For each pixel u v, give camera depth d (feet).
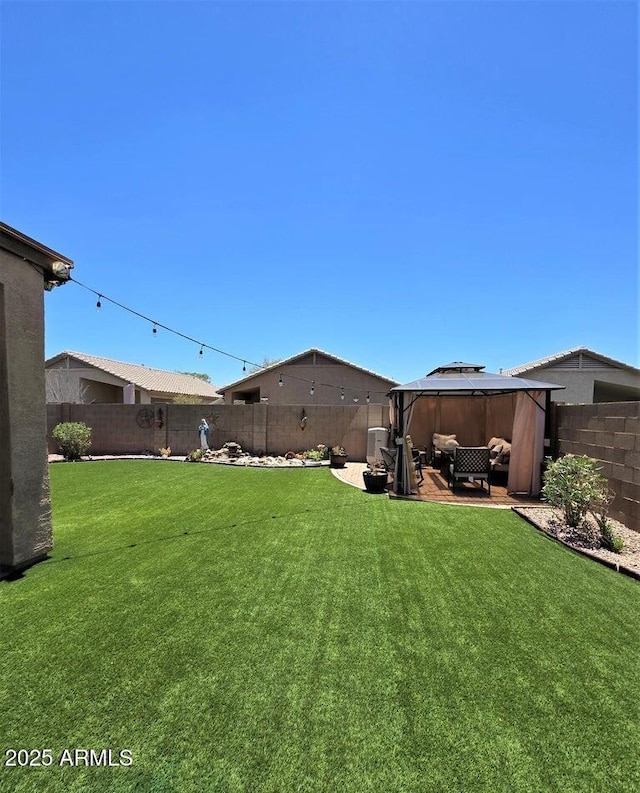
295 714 7.26
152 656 8.86
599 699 7.72
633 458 18.16
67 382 76.59
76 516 20.22
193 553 15.08
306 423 44.27
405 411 26.91
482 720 7.18
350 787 5.90
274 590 12.10
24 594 11.76
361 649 9.19
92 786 5.92
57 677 8.17
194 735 6.80
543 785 5.97
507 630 10.06
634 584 12.85
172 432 47.14
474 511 21.83
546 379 63.10
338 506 22.56
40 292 15.03
